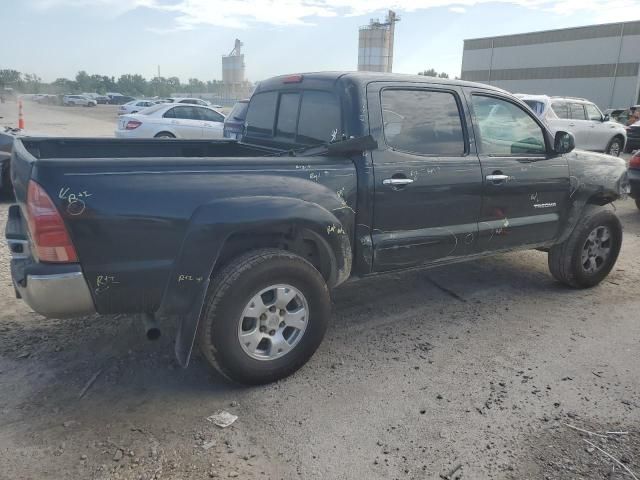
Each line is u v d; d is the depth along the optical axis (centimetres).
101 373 347
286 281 326
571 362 375
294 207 319
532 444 287
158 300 303
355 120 359
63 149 415
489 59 5878
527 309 469
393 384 342
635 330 429
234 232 307
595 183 493
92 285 285
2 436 283
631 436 295
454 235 409
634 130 1736
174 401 320
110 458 269
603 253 520
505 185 430
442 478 261
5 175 841
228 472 262
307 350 345
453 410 316
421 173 381
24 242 307
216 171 308
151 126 1393
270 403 319
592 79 4872
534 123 462
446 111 403
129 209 283
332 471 264
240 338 318
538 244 475
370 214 365
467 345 398
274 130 443
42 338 388
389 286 518
